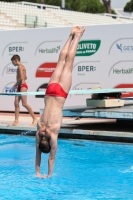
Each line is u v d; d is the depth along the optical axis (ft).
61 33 68.59
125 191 29.37
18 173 34.81
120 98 52.95
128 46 63.36
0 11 146.82
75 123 57.98
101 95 52.26
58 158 40.37
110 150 43.34
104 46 65.36
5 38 73.97
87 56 66.95
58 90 31.55
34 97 71.46
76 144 46.75
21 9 155.94
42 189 30.07
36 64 71.31
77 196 28.19
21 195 28.55
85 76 67.31
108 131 47.16
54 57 69.46
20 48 72.74
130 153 41.83
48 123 30.53
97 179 32.68
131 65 63.31
